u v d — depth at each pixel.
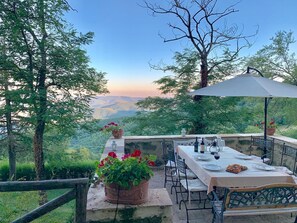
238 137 5.80
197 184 3.39
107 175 2.00
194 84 9.10
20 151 9.56
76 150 10.20
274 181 2.91
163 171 5.49
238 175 2.92
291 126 7.87
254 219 3.20
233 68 8.70
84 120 8.61
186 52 8.89
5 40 7.86
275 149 5.37
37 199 4.50
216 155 3.62
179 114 8.53
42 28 7.85
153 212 1.98
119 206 1.96
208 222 3.10
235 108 8.55
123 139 5.50
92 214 1.93
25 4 7.46
